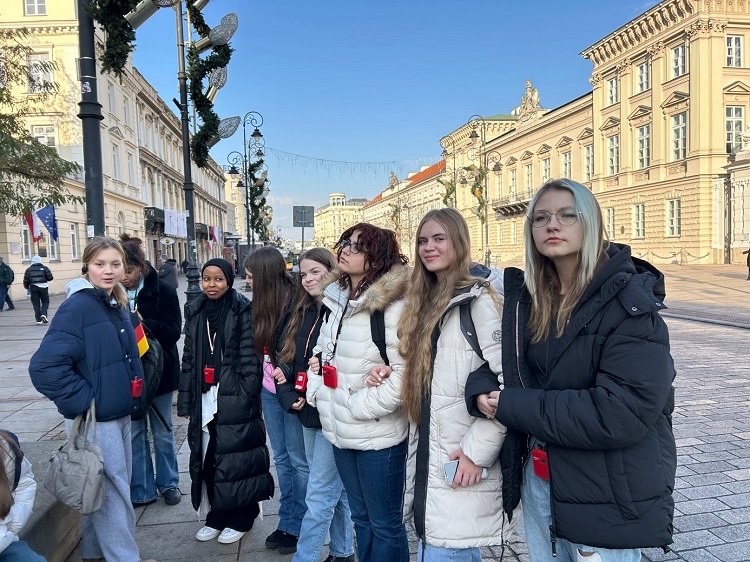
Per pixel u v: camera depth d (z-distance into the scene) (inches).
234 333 127.5
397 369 90.2
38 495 121.8
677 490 152.6
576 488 67.7
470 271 87.0
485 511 83.0
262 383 130.6
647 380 63.2
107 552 109.5
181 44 330.3
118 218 1245.1
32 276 535.5
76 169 488.1
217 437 125.2
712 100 1170.6
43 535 112.9
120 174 1272.1
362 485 97.3
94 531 115.3
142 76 1478.8
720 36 1163.9
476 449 78.7
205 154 354.3
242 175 1049.5
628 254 70.0
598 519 66.7
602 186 1505.9
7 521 82.4
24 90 932.6
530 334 75.2
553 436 66.8
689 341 396.2
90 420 103.6
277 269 127.9
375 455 94.7
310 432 117.6
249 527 132.6
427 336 84.2
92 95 194.5
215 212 2778.1
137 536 133.8
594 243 69.2
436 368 84.1
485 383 78.2
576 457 67.8
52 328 101.2
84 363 103.6
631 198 1387.8
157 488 155.6
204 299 132.3
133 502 149.4
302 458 127.0
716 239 1186.0
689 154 1200.8
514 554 124.0
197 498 128.6
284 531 128.6
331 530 121.6
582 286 69.7
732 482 156.8
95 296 107.6
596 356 67.9
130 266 145.3
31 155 444.1
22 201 470.6
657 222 1307.8
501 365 77.3
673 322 498.0
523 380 74.6
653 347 64.4
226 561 122.6
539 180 1843.0
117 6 193.3
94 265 106.8
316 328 115.9
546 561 76.9
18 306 742.5
